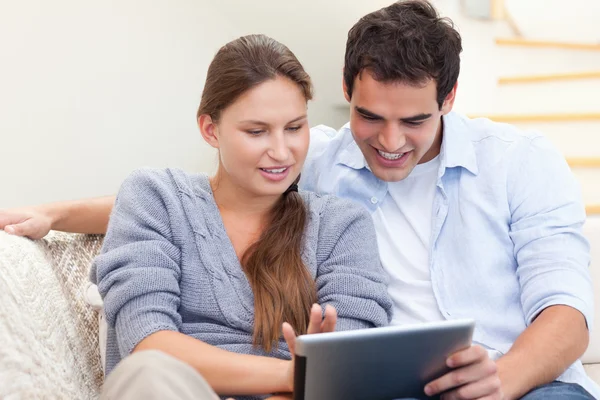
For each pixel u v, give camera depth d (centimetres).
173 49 307
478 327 145
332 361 102
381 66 133
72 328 146
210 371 120
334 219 143
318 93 349
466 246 148
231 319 132
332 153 162
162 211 137
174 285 130
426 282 149
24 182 260
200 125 139
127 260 130
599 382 167
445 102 145
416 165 155
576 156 310
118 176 292
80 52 274
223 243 137
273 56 131
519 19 362
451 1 329
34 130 262
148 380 93
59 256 157
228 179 139
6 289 123
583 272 140
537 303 138
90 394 141
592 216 268
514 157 151
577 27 375
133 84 294
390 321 143
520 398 128
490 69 345
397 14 139
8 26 252
